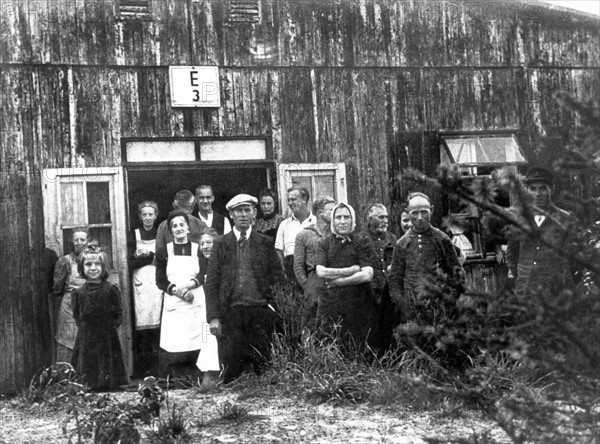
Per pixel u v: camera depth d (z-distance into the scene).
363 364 9.52
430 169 12.50
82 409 7.83
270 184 11.94
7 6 11.21
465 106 12.76
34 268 11.04
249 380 9.89
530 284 4.86
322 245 10.02
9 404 9.62
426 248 9.43
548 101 13.06
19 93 11.20
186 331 10.74
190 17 11.85
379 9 12.52
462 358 6.86
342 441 7.23
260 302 10.37
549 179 6.75
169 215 10.90
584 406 4.71
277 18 12.16
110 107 11.52
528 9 13.12
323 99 12.25
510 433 4.92
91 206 11.34
